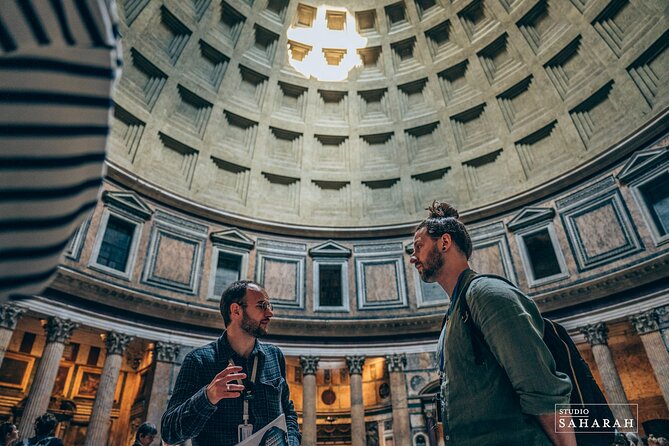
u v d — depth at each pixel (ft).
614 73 53.67
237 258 62.95
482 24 65.62
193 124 64.75
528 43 61.41
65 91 2.08
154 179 58.75
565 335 5.94
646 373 51.62
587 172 55.21
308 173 71.15
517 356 4.84
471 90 68.03
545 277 55.98
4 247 2.05
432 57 69.92
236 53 67.00
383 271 66.23
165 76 61.52
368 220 69.51
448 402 5.80
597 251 52.01
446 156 69.46
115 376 47.16
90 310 47.70
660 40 49.49
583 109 57.72
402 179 70.85
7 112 1.97
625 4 52.44
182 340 53.36
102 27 2.03
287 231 67.00
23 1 1.80
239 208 65.21
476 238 63.26
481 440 5.18
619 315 48.42
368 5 70.33
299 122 72.08
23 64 1.92
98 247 50.19
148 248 54.90
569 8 56.75
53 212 2.15
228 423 8.34
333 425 65.21
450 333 6.10
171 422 7.50
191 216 60.80
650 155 48.57
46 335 44.32
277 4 69.41
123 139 57.67
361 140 73.61
